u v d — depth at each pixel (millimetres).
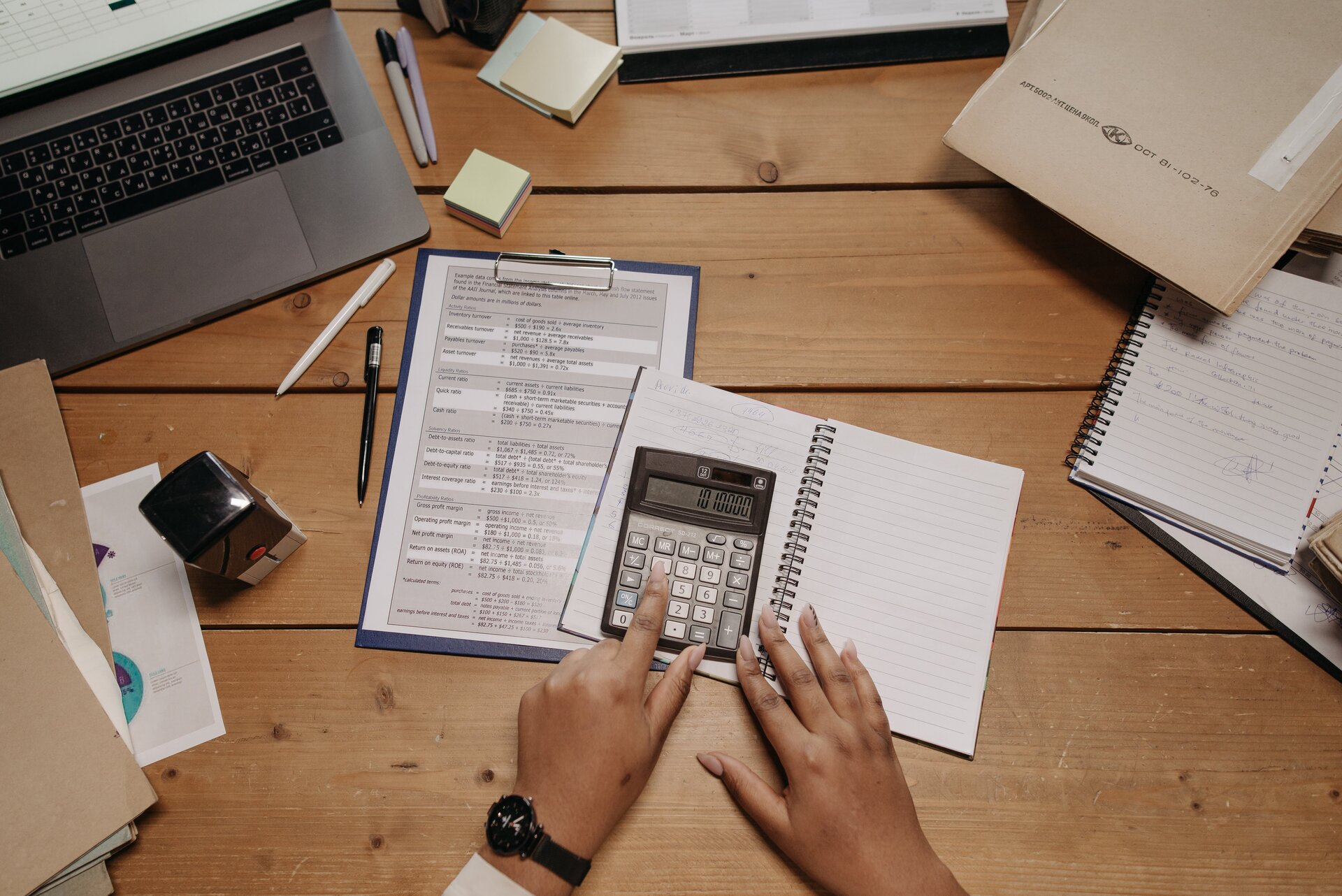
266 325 714
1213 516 664
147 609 651
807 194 750
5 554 615
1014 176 671
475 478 681
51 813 578
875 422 702
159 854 612
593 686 588
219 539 574
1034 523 681
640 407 684
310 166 724
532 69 756
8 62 692
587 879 609
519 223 742
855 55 777
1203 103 662
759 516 652
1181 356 697
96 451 688
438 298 718
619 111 770
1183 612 664
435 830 621
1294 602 657
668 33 770
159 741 628
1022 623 664
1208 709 647
